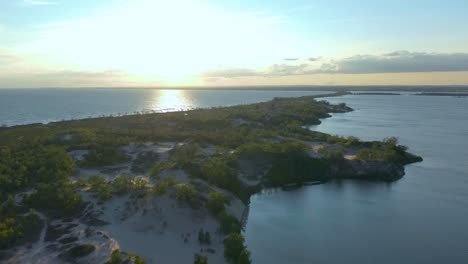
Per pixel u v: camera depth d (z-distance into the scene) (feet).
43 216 254.06
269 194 347.15
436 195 342.23
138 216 252.62
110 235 230.27
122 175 332.60
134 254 207.92
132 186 295.07
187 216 254.27
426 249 240.12
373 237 256.93
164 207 258.57
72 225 241.76
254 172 379.96
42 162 359.05
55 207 264.52
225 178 327.06
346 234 261.44
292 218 289.53
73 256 203.62
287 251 236.43
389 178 391.04
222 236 240.53
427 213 298.97
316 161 402.52
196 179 320.91
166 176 335.88
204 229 245.86
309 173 390.01
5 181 306.35
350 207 313.12
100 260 200.85
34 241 221.46
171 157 405.18
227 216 254.27
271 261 224.33
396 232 264.72
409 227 273.13
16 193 298.76
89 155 401.49
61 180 309.83
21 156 391.86
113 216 256.93
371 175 395.34
